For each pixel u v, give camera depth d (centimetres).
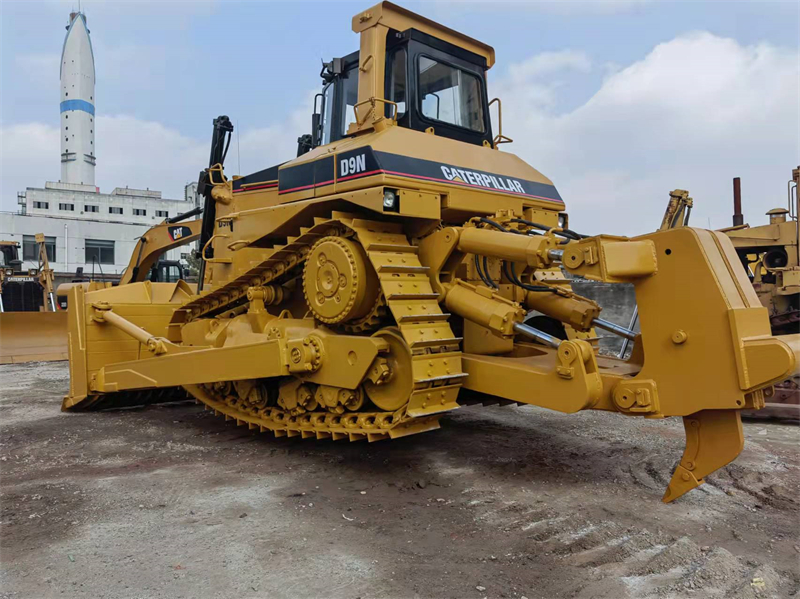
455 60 645
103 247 4950
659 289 407
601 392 430
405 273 493
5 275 2180
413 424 474
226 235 748
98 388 770
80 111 6344
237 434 667
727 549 359
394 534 386
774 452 570
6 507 438
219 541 376
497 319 464
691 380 393
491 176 567
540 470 518
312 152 609
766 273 1405
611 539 374
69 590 316
